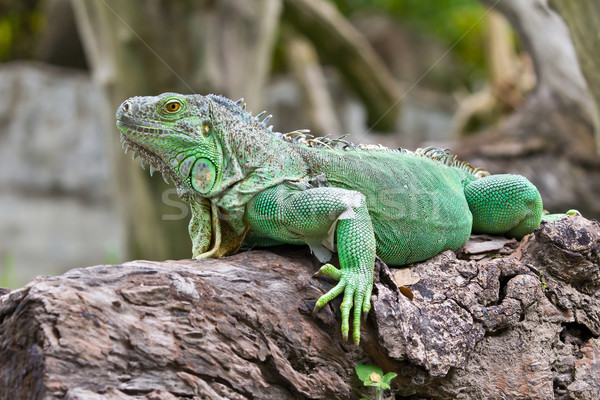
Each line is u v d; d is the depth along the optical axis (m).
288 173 5.73
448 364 5.42
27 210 21.52
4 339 4.55
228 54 13.59
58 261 20.95
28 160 22.12
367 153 6.30
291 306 5.26
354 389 5.35
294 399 5.10
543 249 6.28
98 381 4.38
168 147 5.41
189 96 5.49
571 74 14.94
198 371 4.72
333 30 20.33
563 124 15.18
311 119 22.95
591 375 6.07
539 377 5.84
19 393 4.37
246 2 13.68
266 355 5.00
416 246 6.12
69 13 22.44
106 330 4.49
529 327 5.99
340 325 5.30
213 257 5.66
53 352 4.27
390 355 5.23
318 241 5.63
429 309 5.62
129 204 14.14
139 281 4.82
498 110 20.62
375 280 5.47
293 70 23.33
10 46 24.84
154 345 4.61
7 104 22.34
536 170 15.30
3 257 20.41
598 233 6.31
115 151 13.87
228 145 5.55
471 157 15.66
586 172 15.07
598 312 6.31
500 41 20.45
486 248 6.53
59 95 22.66
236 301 5.04
